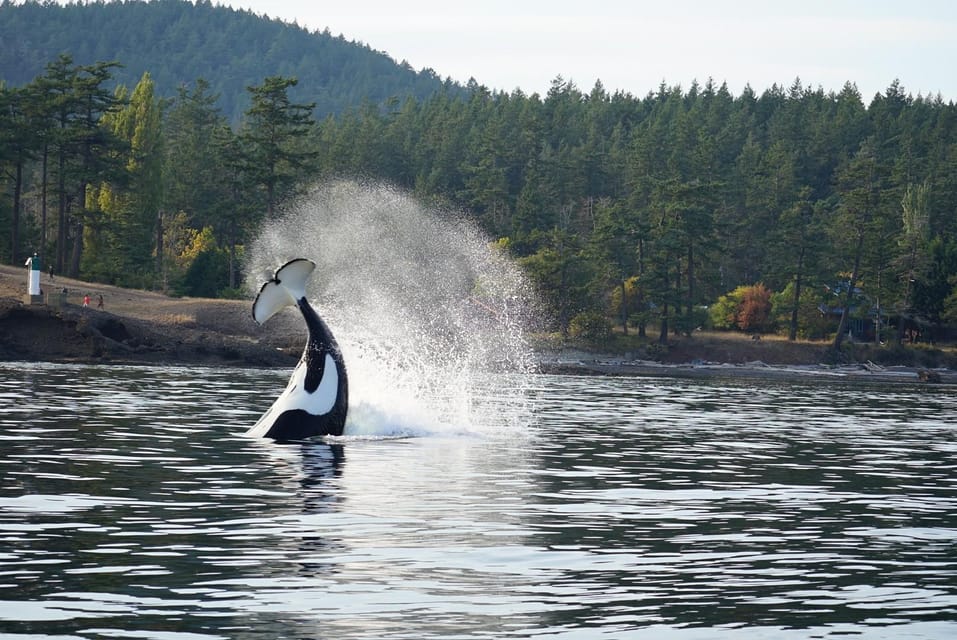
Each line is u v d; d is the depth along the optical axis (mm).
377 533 26141
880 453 49250
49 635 17594
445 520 28062
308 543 24781
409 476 35812
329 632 18141
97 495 30453
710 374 174500
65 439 43219
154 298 154250
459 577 22062
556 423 59625
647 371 173000
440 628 18516
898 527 29016
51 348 116312
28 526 25906
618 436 53125
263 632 18031
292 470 36312
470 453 43062
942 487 37656
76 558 22844
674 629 18766
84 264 196375
